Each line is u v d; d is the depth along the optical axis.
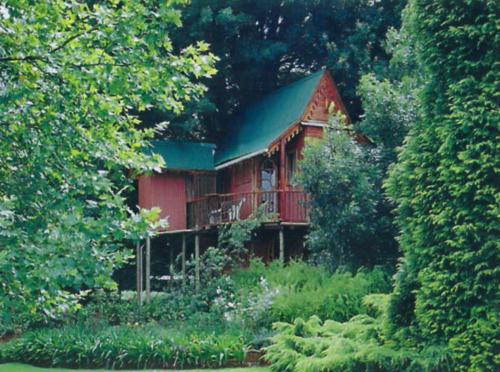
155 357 13.73
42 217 7.09
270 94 26.97
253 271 18.20
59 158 7.51
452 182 8.55
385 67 26.08
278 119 23.03
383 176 17.67
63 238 6.67
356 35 27.50
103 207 7.34
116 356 13.90
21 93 6.96
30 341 14.85
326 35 29.22
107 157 7.82
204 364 13.52
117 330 15.21
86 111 7.69
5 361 14.78
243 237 19.22
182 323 16.17
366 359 8.85
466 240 8.32
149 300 19.75
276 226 20.73
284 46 28.27
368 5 28.64
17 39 7.31
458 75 8.80
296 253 22.77
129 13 7.45
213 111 27.23
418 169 9.09
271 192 20.56
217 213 22.42
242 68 29.28
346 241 17.28
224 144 26.27
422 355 8.48
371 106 18.44
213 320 15.98
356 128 19.31
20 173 7.44
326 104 22.05
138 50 7.39
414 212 9.23
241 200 21.27
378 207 17.44
